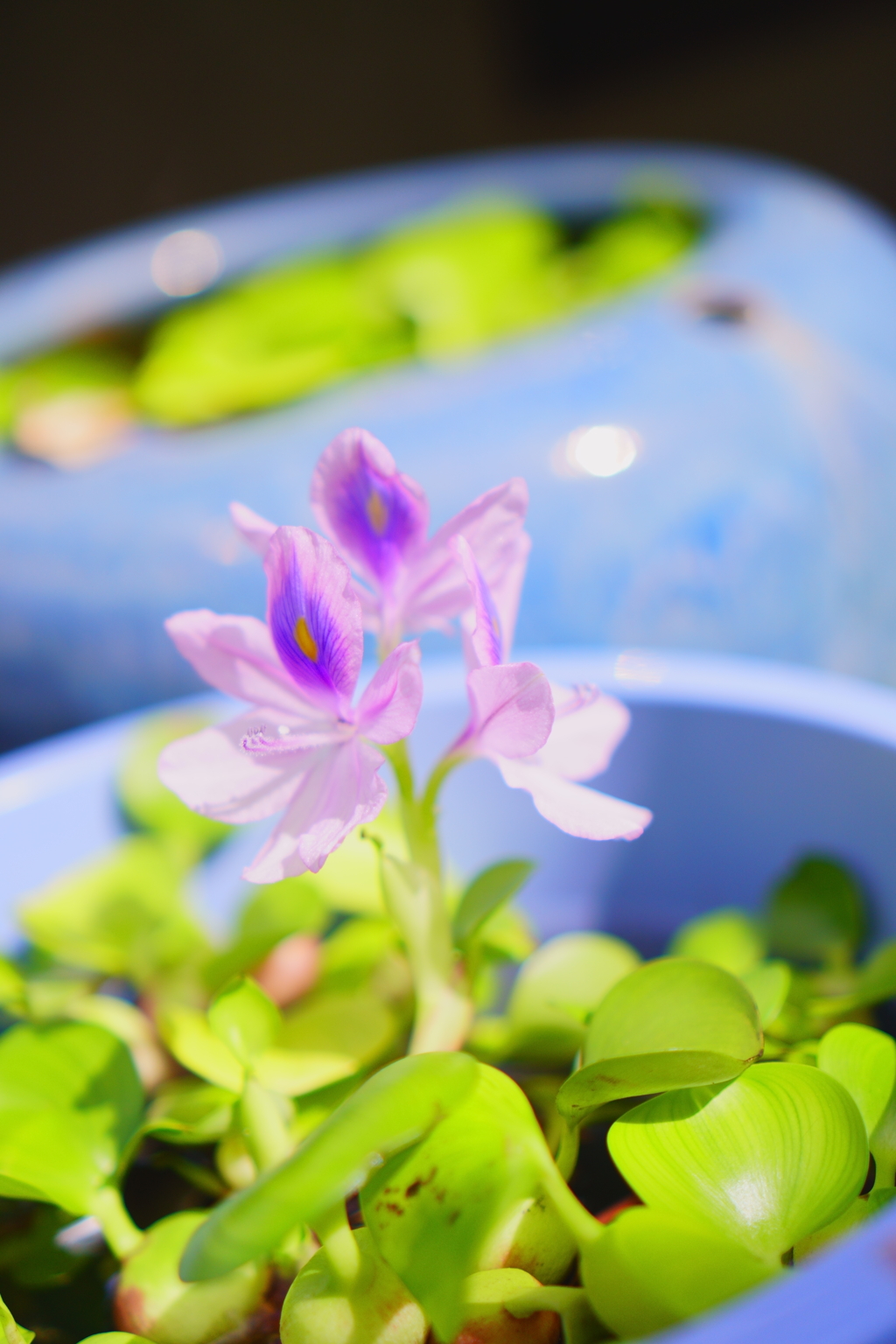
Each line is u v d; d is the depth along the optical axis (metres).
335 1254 0.40
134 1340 0.41
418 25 2.45
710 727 0.55
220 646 0.43
